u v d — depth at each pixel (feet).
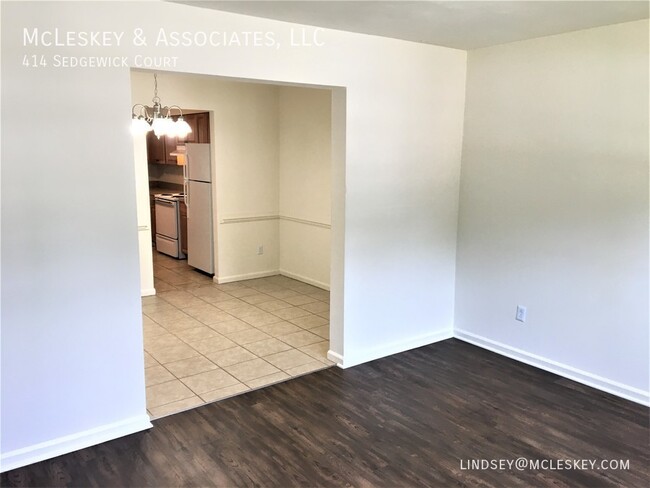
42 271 8.25
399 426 9.89
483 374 12.17
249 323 15.52
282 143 20.51
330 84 10.80
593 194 11.00
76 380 8.84
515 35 11.23
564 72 11.18
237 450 9.05
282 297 18.33
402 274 13.10
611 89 10.46
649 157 10.07
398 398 10.99
